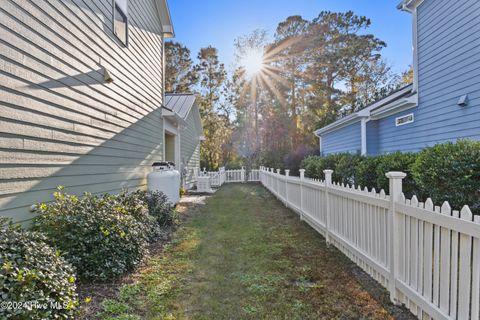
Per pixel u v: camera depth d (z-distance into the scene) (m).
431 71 7.21
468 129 6.00
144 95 7.08
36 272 2.02
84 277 3.09
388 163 6.12
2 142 2.71
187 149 13.59
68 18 3.83
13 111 2.85
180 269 3.57
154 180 7.02
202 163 21.09
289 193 7.75
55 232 3.02
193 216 6.91
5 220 2.45
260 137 22.39
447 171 4.31
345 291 2.92
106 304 2.66
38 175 3.22
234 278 3.29
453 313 1.94
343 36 22.75
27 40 3.04
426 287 2.23
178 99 13.53
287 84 23.48
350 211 3.75
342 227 4.02
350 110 22.31
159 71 8.51
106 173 4.97
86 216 3.21
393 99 9.69
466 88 6.04
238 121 24.45
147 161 7.31
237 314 2.53
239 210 7.63
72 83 3.91
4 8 2.74
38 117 3.22
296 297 2.82
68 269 2.39
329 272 3.41
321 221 4.95
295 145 21.20
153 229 4.65
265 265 3.66
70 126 3.86
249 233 5.23
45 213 3.11
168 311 2.58
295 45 22.88
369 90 23.58
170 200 7.06
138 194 5.43
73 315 2.37
